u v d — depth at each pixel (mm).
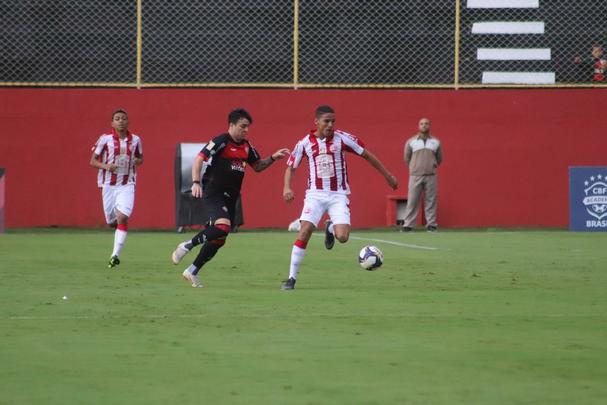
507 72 76625
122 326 29703
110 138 47250
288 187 40125
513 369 23906
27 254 52844
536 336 28312
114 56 75250
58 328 29312
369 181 76562
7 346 26547
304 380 22719
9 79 74688
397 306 34094
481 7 76438
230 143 38688
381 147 76625
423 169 72188
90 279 41625
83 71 75000
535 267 47344
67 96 74875
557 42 76500
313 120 76125
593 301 35531
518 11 76438
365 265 40594
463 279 42375
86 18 74938
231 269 46062
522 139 76875
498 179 76875
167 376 23109
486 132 76875
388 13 76250
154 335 28234
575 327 29875
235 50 75688
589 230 72062
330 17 76000
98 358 25078
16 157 74688
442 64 76562
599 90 76750
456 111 76688
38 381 22594
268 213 75750
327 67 76188
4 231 69688
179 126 75438
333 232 42750
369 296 36688
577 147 77000
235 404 20594
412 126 76625
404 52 76438
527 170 76938
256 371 23641
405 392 21609
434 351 26062
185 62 75500
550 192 77188
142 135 75250
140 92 75250
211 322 30516
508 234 69250
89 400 20922
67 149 74875
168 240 62781
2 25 74625
